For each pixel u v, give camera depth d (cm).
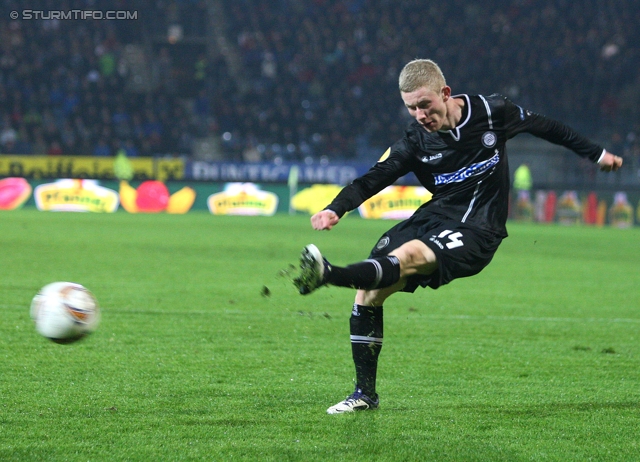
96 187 4766
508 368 985
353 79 6275
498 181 754
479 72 6341
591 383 909
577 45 6550
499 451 635
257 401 783
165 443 636
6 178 4694
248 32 6656
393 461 603
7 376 861
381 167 758
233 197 4944
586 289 1859
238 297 1546
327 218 711
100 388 820
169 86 6122
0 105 5553
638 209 4888
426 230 757
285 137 5822
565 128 789
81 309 671
